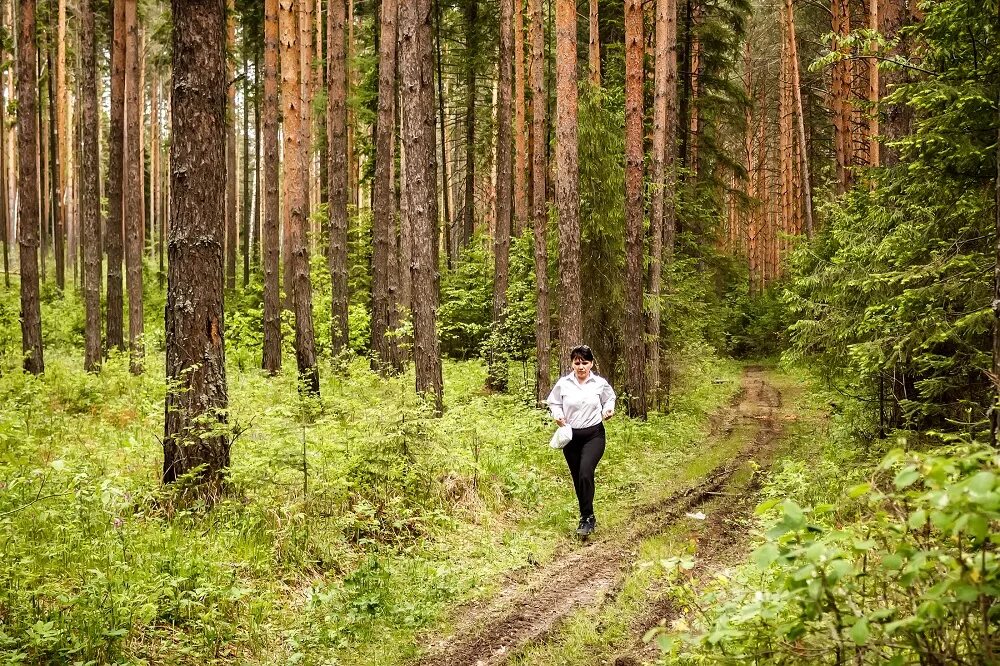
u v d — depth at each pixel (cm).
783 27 2850
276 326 1600
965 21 618
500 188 1780
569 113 1216
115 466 728
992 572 210
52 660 387
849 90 2095
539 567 634
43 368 1405
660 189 1583
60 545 506
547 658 441
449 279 2506
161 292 3127
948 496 199
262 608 488
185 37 630
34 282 1405
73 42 3200
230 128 3228
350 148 2561
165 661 414
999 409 489
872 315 805
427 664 443
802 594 241
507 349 1727
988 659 216
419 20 1223
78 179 3388
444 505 746
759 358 3138
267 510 621
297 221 1409
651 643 448
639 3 1381
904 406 766
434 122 1235
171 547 531
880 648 255
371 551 625
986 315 623
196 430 639
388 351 1634
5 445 548
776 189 4341
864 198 871
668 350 1720
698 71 2464
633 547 682
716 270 2359
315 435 728
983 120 614
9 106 2733
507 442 977
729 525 752
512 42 1883
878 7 1636
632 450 1192
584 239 1509
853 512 438
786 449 1248
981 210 653
